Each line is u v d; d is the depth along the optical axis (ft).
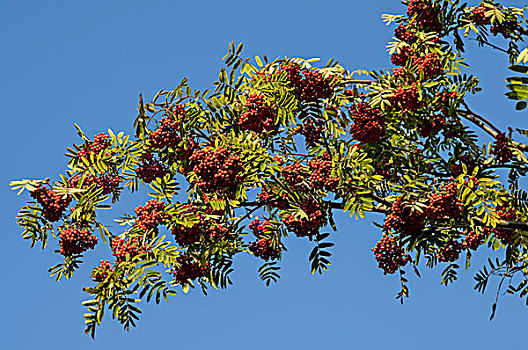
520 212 32.89
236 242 31.68
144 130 28.86
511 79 13.78
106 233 29.55
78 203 28.50
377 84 31.65
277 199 30.81
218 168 26.30
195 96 29.01
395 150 31.45
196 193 30.37
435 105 32.42
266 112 29.19
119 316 27.78
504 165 32.32
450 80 33.81
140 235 28.63
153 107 28.76
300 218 28.78
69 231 28.32
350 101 30.78
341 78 31.17
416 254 30.04
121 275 27.71
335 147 30.48
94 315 27.27
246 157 26.63
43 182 28.55
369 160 28.25
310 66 30.50
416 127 32.07
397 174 32.53
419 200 27.45
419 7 36.27
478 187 28.17
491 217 27.50
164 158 29.37
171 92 28.71
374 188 29.55
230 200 27.61
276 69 30.53
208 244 29.27
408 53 33.86
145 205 28.35
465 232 31.99
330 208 29.91
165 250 27.58
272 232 31.32
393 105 30.22
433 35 34.35
